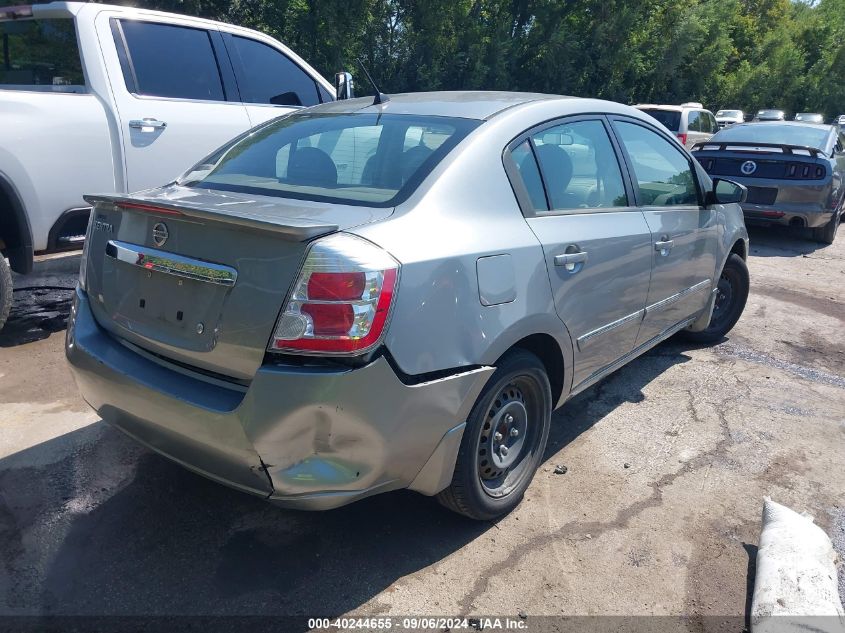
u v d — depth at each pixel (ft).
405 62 72.74
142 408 8.27
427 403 7.88
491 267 8.61
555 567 8.99
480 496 9.25
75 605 7.97
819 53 151.84
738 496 10.77
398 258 7.56
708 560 9.27
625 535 9.70
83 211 15.66
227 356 7.61
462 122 9.82
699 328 15.83
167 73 17.28
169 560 8.78
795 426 13.19
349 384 7.19
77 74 16.11
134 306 8.61
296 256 7.24
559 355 10.25
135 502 9.91
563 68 83.15
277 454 7.35
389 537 9.43
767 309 20.84
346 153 9.84
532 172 9.99
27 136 14.43
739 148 29.30
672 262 13.07
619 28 84.99
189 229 7.94
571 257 9.94
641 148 12.89
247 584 8.43
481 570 8.87
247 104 19.02
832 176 28.22
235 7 58.23
